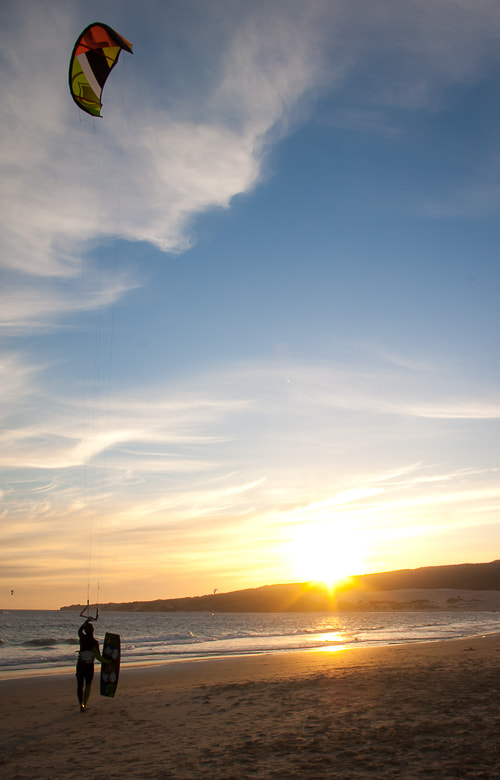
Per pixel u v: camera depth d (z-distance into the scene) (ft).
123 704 41.83
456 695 35.86
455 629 181.78
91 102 37.06
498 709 30.53
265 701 38.93
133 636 199.41
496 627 187.73
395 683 42.91
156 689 51.13
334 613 600.80
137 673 67.82
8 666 86.79
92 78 36.91
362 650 89.76
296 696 40.16
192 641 154.51
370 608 617.21
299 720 31.09
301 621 369.91
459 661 57.82
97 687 56.54
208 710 36.86
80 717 36.76
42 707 41.83
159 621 393.09
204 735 28.71
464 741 23.99
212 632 227.20
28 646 155.22
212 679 57.82
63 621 396.57
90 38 35.86
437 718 29.09
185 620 413.80
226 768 21.84
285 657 81.46
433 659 62.08
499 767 20.06
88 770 22.74
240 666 70.44
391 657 69.56
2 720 36.35
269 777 20.30
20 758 25.54
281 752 24.03
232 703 39.14
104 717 36.24
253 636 179.11
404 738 25.20
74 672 75.20
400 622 282.56
